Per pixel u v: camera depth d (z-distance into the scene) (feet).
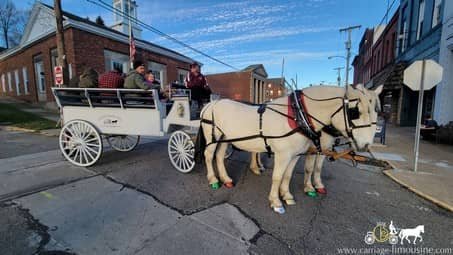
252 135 10.74
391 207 10.85
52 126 33.19
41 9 48.88
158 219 9.43
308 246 7.93
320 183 12.67
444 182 13.69
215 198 11.51
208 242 8.00
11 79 65.26
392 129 39.78
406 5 44.80
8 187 12.30
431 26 33.58
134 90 14.24
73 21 38.52
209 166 13.16
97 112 15.98
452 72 27.66
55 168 15.51
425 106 38.01
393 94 48.42
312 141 10.12
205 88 19.70
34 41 50.47
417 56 37.63
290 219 9.65
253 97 99.45
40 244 7.75
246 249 7.68
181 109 14.67
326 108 9.25
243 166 17.34
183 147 14.83
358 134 8.44
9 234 8.23
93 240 8.01
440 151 22.62
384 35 61.93
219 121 12.22
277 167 10.23
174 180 13.83
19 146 22.08
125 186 12.73
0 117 38.09
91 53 41.93
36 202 10.64
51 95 49.26
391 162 18.35
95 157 15.94
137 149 21.80
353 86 8.84
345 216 9.97
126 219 9.37
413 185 13.19
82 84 16.51
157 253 7.40
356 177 15.10
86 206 10.37
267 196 11.86
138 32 60.54
